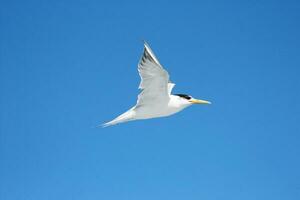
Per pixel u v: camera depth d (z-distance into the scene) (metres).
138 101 16.97
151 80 16.20
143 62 15.71
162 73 15.83
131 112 17.27
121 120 17.28
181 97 18.33
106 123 17.31
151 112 17.39
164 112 17.67
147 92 16.69
